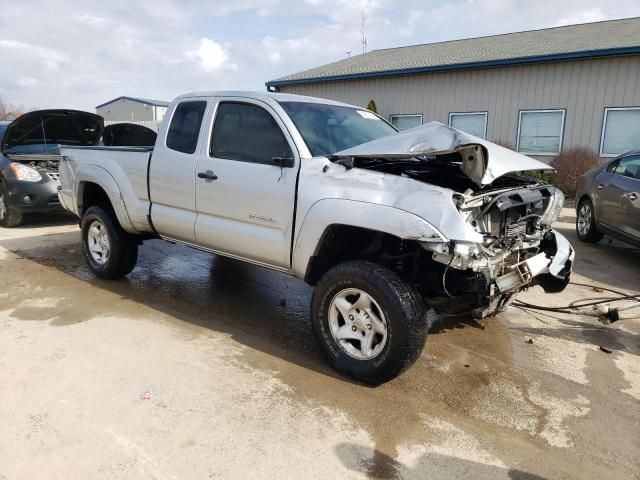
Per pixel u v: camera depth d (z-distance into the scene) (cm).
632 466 267
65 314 444
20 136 828
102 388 321
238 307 478
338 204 334
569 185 1291
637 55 1227
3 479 239
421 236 297
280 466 256
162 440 272
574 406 324
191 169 430
